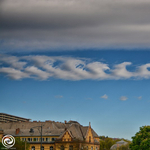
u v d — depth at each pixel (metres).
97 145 181.38
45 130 178.88
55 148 167.50
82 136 173.25
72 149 164.38
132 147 144.50
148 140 139.00
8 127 199.38
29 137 176.75
